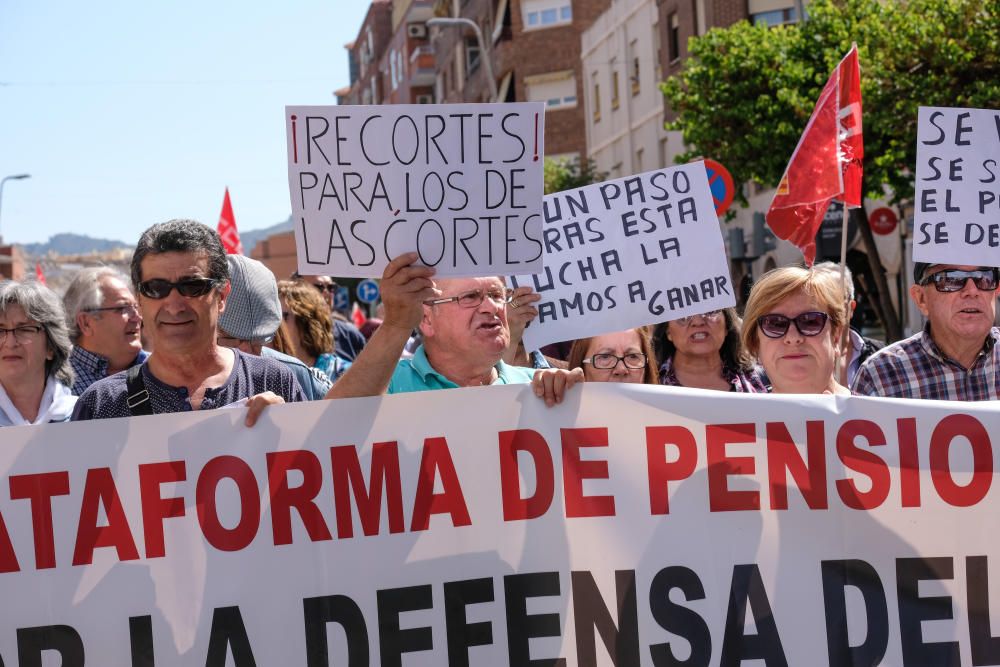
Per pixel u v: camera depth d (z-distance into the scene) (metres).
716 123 20.77
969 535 3.45
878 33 16.98
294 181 3.46
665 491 3.47
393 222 3.47
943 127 4.19
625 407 3.49
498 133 3.47
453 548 3.45
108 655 3.36
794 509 3.46
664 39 30.72
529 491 3.47
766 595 3.45
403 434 3.46
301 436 3.44
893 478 3.46
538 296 4.68
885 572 3.45
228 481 3.42
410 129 3.45
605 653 3.44
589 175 36.19
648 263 4.68
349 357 8.30
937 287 4.35
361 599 3.43
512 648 3.43
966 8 15.95
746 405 3.48
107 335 5.59
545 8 39.62
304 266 3.49
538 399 3.49
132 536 3.39
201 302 3.74
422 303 3.73
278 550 3.42
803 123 19.55
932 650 3.43
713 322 5.14
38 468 3.37
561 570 3.46
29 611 3.35
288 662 3.39
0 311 4.65
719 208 6.98
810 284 4.02
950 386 4.67
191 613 3.38
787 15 26.05
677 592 3.45
